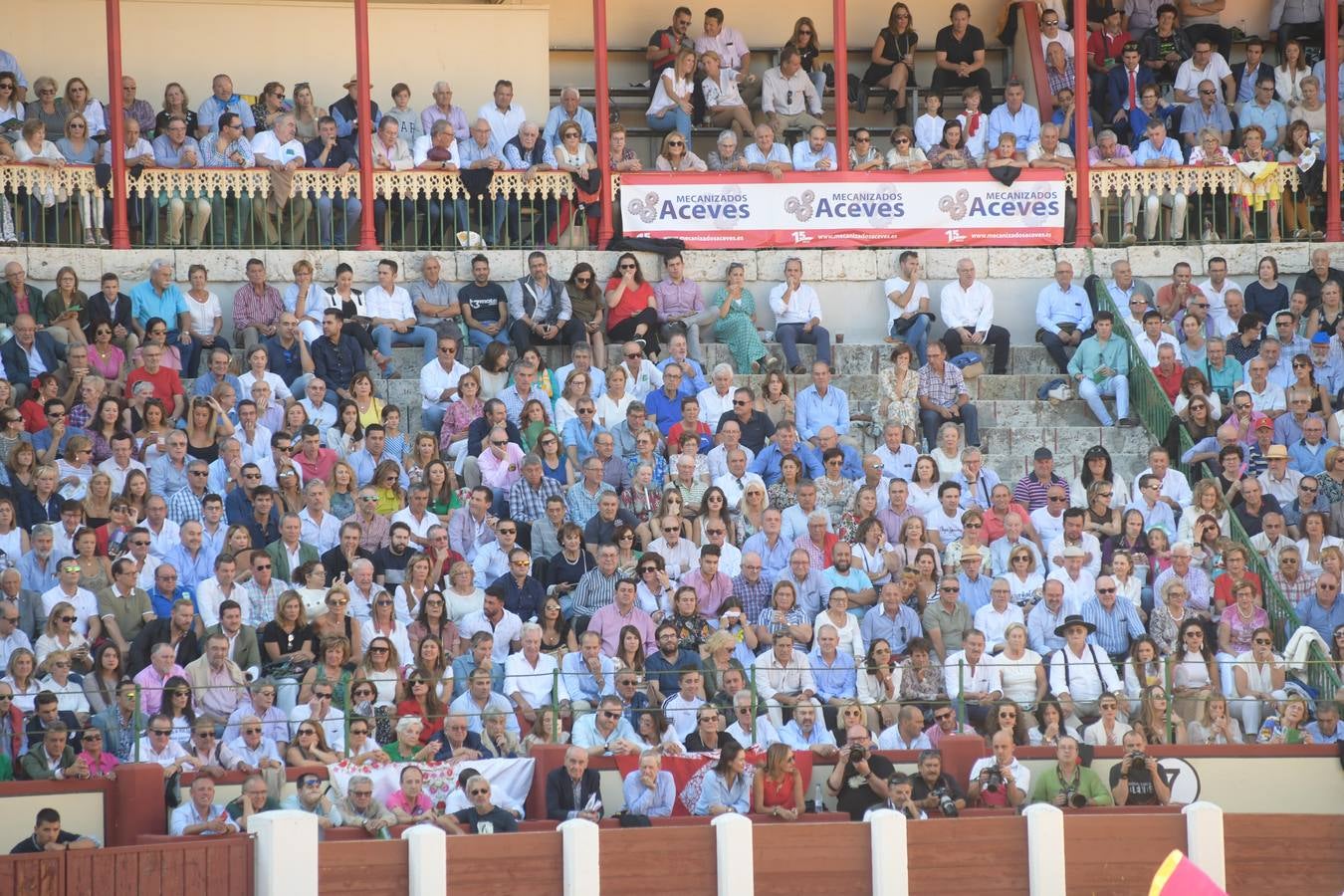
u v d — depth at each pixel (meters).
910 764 50.12
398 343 67.12
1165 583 55.97
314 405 62.22
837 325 72.81
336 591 51.19
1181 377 67.38
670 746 48.84
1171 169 74.62
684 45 78.94
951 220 73.62
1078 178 74.19
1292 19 81.75
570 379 63.22
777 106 78.38
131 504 55.41
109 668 49.00
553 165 71.56
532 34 79.38
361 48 70.44
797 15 83.25
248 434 59.59
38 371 61.22
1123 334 69.19
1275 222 74.75
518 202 71.38
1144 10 81.56
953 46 80.19
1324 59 79.56
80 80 70.25
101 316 63.97
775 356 70.19
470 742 48.91
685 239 72.31
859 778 49.06
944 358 66.38
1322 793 51.78
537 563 56.22
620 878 46.03
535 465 58.78
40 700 46.81
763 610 54.44
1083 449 67.38
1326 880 49.19
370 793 46.47
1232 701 52.75
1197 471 63.53
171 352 63.78
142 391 60.44
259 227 70.94
